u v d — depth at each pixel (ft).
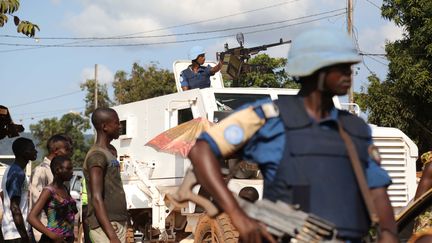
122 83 136.26
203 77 39.47
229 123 10.77
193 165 10.76
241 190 27.71
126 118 40.01
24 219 24.57
